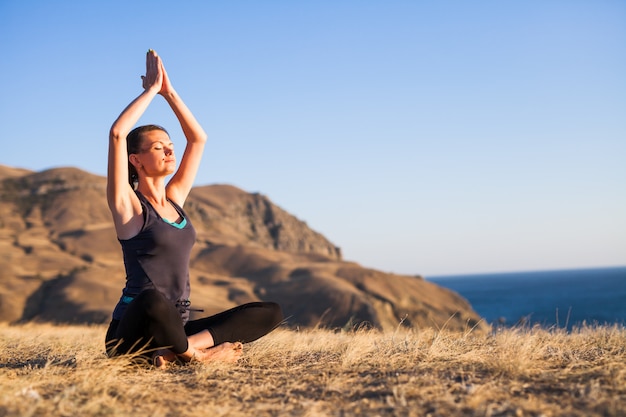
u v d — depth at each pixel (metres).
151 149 4.06
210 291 77.56
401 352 4.50
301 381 3.63
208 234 121.44
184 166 4.62
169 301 3.97
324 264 96.06
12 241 100.75
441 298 85.81
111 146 3.89
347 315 69.94
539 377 3.55
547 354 4.38
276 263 95.44
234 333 4.31
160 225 3.99
